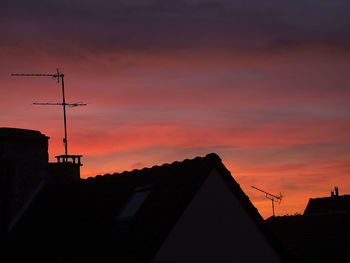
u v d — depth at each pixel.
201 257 14.68
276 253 16.70
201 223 14.95
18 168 17.94
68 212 17.66
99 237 15.29
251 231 16.19
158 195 15.61
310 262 26.33
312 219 31.39
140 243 13.85
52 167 20.72
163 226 13.95
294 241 29.45
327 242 27.84
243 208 16.14
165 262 13.77
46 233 16.94
